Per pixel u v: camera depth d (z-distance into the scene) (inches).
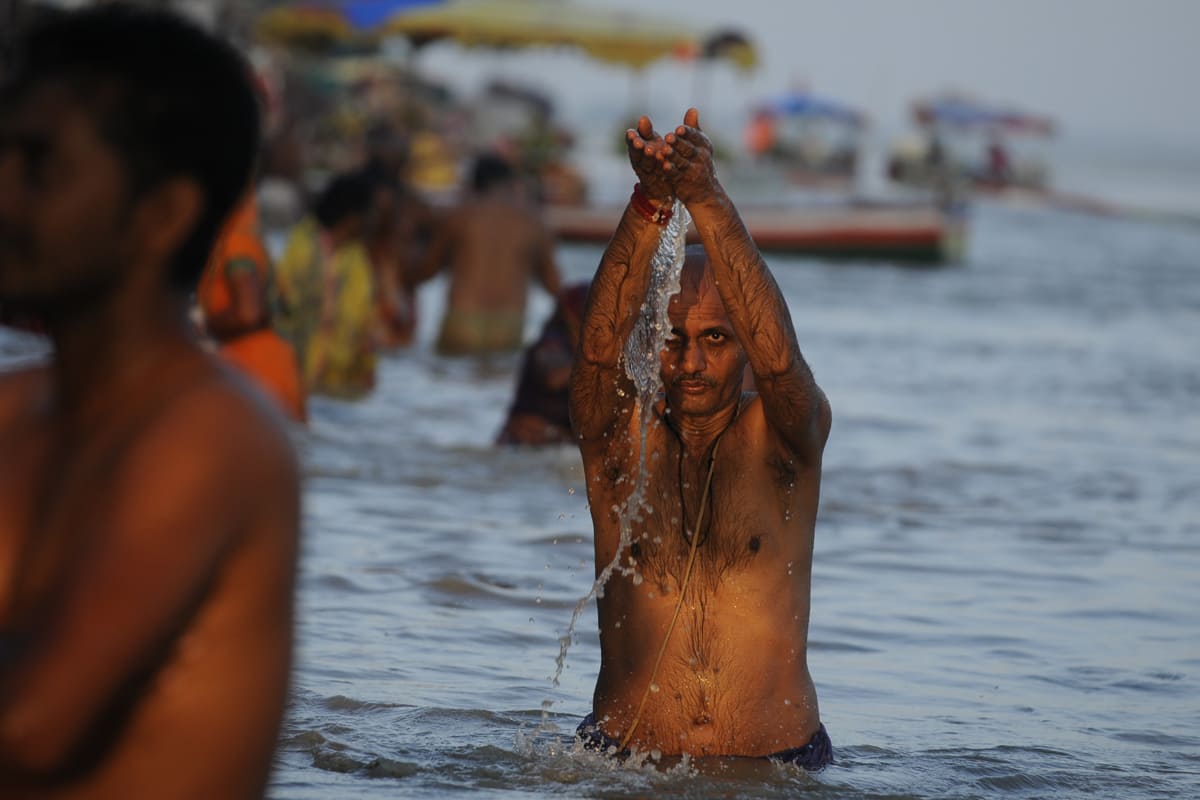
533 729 454.3
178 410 206.8
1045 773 437.7
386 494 807.1
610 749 427.2
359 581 629.6
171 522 199.5
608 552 430.6
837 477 926.4
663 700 424.8
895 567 711.7
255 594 208.4
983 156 6215.6
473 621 582.6
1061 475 965.8
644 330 410.3
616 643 430.9
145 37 206.1
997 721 493.0
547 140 3147.1
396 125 3481.8
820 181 5654.5
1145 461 1032.2
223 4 3009.4
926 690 526.9
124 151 202.1
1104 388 1407.5
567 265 2396.7
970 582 689.0
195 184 207.8
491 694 492.4
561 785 402.9
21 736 189.0
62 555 206.5
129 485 201.6
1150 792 426.0
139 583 195.9
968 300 2261.3
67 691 190.9
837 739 463.5
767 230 2810.0
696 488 424.2
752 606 423.2
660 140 379.2
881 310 2059.5
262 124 217.9
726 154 3988.7
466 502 799.1
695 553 424.2
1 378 232.8
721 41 2915.8
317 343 1151.6
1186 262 3255.4
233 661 208.5
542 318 1834.4
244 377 218.4
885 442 1061.1
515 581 642.8
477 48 2851.9
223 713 208.2
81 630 192.7
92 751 207.0
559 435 947.3
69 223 200.2
